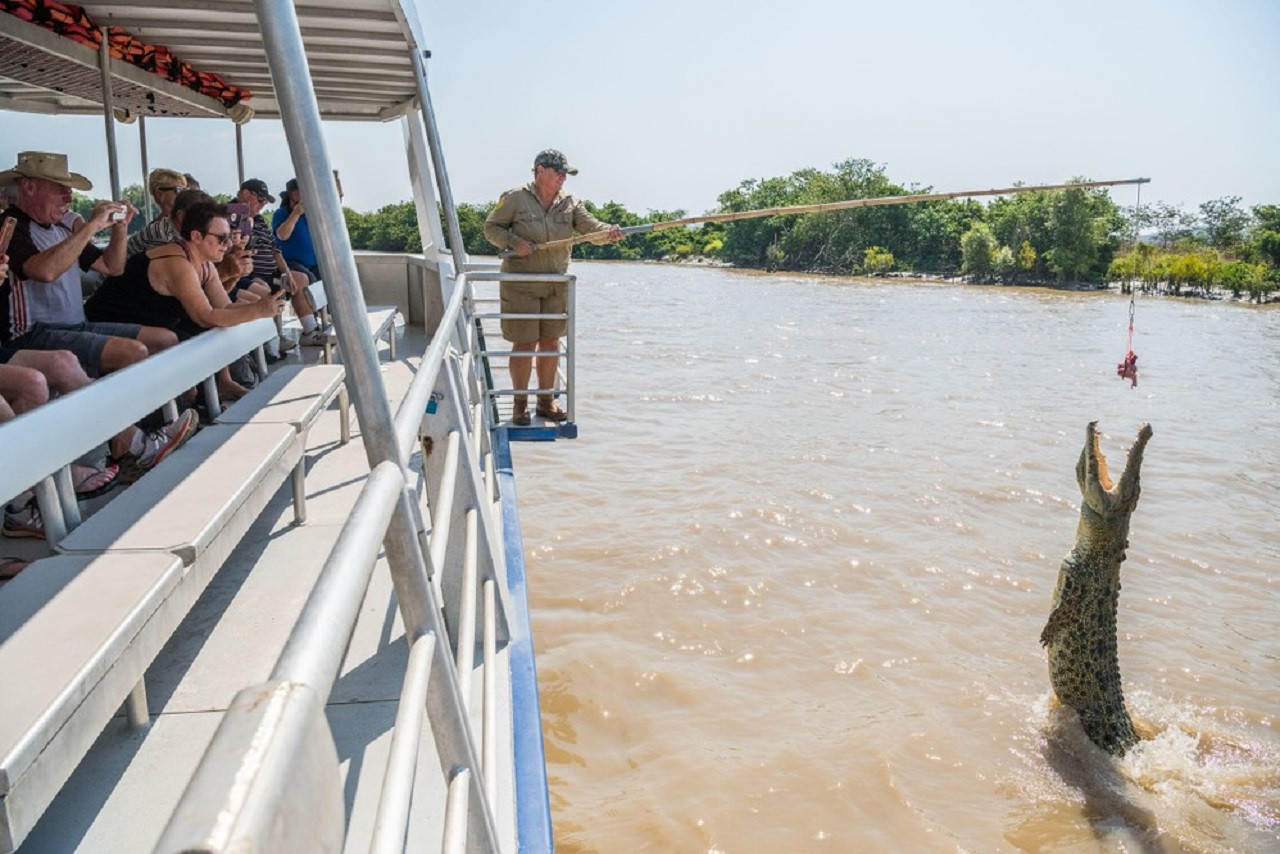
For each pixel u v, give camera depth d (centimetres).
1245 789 702
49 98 722
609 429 1606
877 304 4644
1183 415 1917
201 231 424
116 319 424
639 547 1058
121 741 248
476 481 324
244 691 84
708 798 645
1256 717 805
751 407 1822
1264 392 2217
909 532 1154
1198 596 1052
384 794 127
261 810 68
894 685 808
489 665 272
